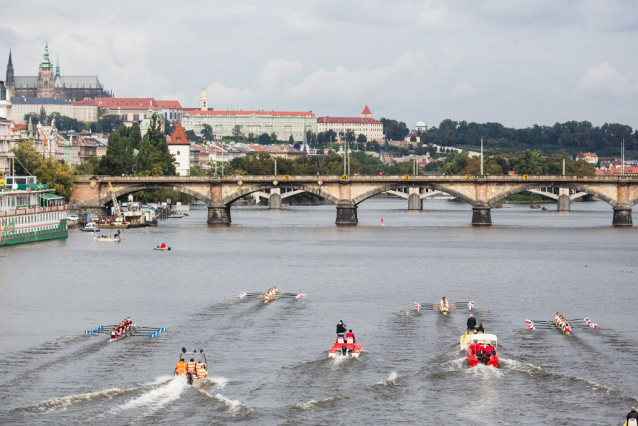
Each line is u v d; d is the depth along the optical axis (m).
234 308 140.12
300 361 106.31
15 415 88.25
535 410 90.69
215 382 98.19
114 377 99.81
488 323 129.12
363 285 166.00
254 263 199.50
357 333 121.50
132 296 151.25
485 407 91.38
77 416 88.19
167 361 106.31
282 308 140.25
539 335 121.06
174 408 90.38
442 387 97.06
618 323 129.88
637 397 94.12
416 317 133.38
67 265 191.38
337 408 90.88
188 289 159.62
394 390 96.12
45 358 107.25
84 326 125.50
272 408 90.62
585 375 101.50
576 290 161.38
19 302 144.50
